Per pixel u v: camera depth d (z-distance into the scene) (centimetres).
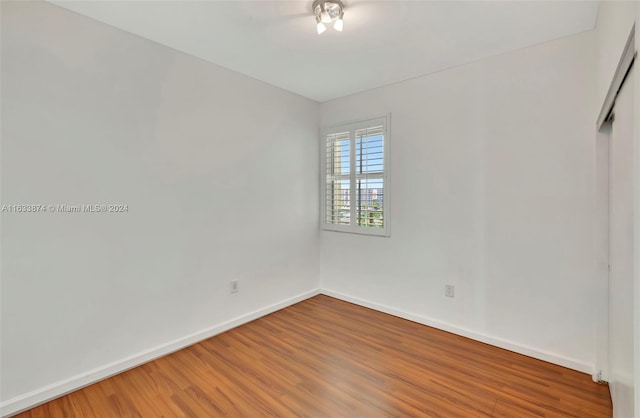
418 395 200
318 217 399
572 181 227
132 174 232
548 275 239
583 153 222
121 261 228
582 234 224
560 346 235
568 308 231
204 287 280
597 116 211
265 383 213
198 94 271
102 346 218
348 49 251
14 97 181
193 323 271
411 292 319
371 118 344
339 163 380
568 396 198
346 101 369
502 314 262
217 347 264
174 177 256
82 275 209
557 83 232
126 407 189
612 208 181
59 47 196
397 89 323
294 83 329
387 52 255
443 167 292
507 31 221
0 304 179
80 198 207
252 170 318
